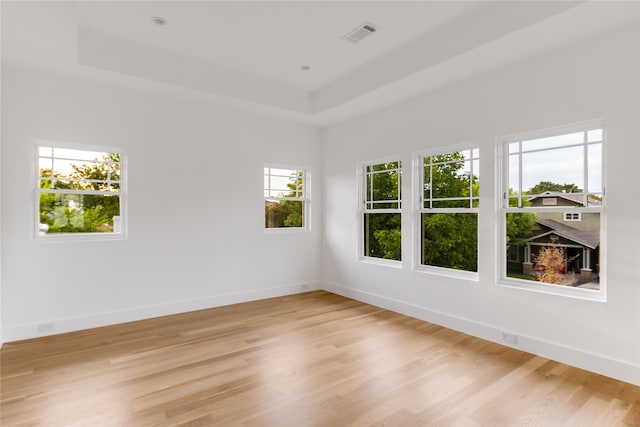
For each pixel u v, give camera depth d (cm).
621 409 218
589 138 281
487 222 340
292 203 546
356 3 275
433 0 270
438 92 385
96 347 317
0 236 327
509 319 321
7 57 310
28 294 340
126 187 394
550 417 210
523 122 311
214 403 224
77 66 327
